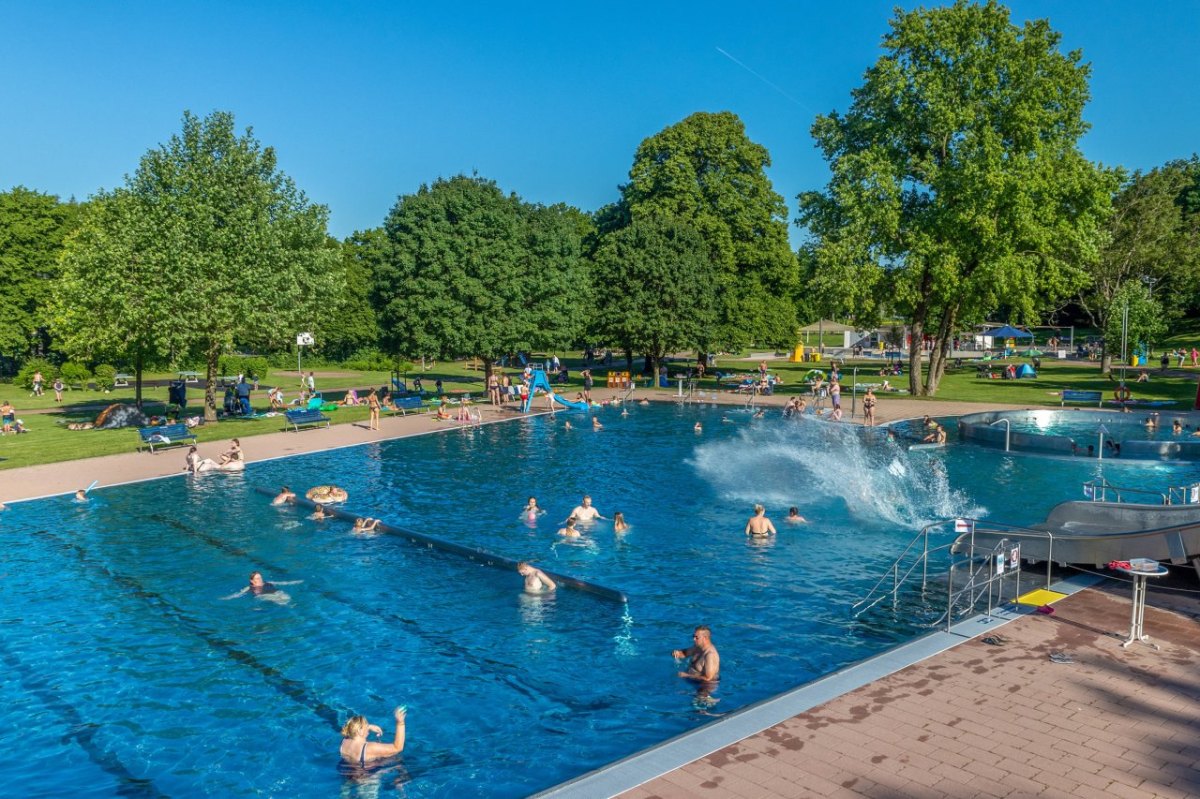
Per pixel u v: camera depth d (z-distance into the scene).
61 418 42.81
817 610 14.94
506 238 50.59
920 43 44.00
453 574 17.45
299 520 22.08
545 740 10.52
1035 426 37.16
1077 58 43.34
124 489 25.84
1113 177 44.00
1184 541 14.13
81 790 9.51
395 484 26.50
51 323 42.59
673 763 8.58
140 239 34.97
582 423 41.25
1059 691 10.25
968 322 54.38
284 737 10.69
